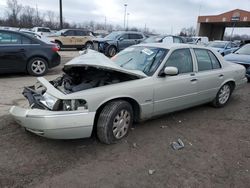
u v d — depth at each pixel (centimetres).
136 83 374
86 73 421
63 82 397
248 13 3738
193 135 414
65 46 1958
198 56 482
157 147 366
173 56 430
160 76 402
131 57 455
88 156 333
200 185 287
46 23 5075
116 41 1546
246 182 296
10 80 739
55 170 299
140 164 321
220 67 531
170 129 431
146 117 404
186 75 445
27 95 375
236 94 697
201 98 493
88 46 2036
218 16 4153
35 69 820
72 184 276
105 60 372
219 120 488
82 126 322
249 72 828
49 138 335
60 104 316
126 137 388
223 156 352
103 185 278
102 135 351
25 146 347
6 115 446
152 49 449
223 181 296
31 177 284
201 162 334
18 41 778
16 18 4497
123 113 366
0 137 367
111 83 365
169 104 427
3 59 745
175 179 295
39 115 309
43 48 823
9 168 298
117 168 310
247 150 373
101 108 350
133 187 278
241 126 463
